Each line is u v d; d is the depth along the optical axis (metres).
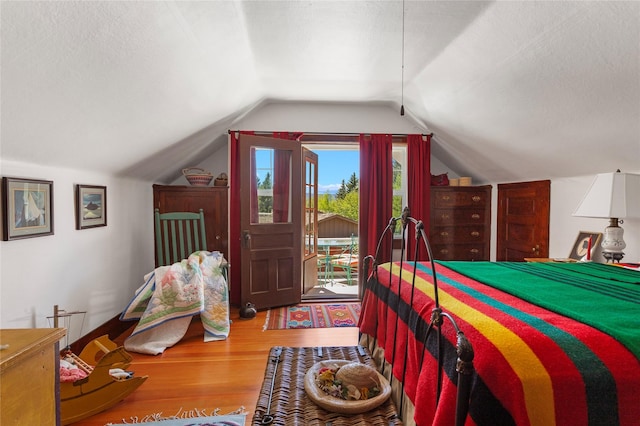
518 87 2.51
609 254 2.58
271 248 3.97
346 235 7.01
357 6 2.02
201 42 2.09
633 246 2.73
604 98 2.14
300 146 4.12
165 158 3.70
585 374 1.01
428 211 4.42
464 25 2.18
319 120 4.26
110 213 3.15
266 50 2.63
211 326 3.09
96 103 1.98
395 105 4.17
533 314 1.31
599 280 1.88
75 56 1.55
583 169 3.08
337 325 3.41
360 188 4.29
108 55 1.68
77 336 2.64
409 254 4.38
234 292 4.16
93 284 2.86
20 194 2.02
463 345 1.02
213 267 3.34
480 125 3.37
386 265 2.57
